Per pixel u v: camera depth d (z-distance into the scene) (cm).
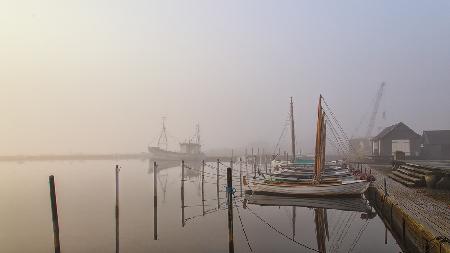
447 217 1864
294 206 3459
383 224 2625
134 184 5856
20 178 7200
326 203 3581
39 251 2203
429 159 6444
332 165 6066
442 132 6950
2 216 3297
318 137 3838
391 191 2877
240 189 4747
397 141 6981
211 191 4938
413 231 1784
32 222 3038
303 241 2220
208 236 2414
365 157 7038
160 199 4194
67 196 4494
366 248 2019
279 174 4547
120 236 2486
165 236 2442
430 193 2750
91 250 2189
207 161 11212
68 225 2886
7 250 2227
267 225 2695
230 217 1694
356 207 3356
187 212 3341
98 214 3306
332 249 2031
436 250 1417
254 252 2020
